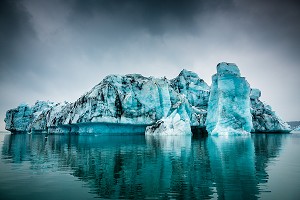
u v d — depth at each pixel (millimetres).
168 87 89438
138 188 13461
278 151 29547
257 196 11859
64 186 13883
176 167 19219
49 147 36938
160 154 27203
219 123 69312
